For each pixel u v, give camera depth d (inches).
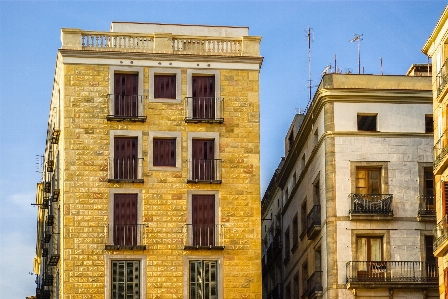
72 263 2659.9
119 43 2778.1
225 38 2810.0
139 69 2763.3
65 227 2672.2
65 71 2741.1
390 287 2672.2
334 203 2733.8
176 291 2674.7
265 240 3779.5
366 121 2780.5
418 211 2728.8
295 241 3144.7
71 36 2760.8
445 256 2287.2
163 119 2751.0
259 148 2763.3
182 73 2775.6
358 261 2689.5
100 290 2655.0
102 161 2714.1
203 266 2694.4
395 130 2770.7
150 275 2674.7
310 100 3142.2
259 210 2728.8
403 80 2797.7
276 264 3472.0
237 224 2719.0
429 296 2684.5
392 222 2721.5
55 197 2915.8
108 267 2667.3
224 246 2701.8
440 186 2335.1
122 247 2672.2
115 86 2753.4
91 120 2726.4
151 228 2696.9
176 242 2696.9
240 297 2684.5
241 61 2792.8
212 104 2773.1
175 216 2709.2
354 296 2677.2
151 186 2716.5
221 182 2731.3
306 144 3031.5
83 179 2699.3
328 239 2714.1
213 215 2719.0
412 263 2701.8
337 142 2763.3
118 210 2696.9
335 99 2775.6
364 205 2721.5
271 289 3560.5
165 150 2741.1
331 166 2751.0
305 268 2979.8
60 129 2810.0
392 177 2748.5
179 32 2955.2
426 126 2780.5
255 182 2743.6
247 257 2706.7
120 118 2728.8
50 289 3216.0
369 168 2763.3
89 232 2677.2
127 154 2726.4
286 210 3329.2
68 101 2728.8
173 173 2726.4
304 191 3026.6
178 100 2760.8
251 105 2780.5
